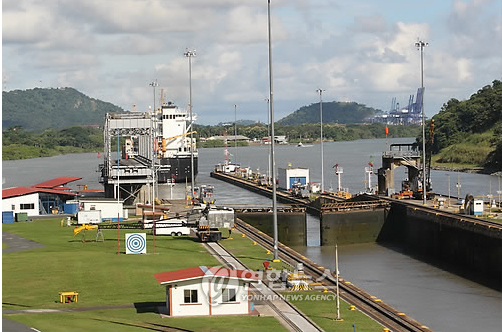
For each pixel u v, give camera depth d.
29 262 99.88
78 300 77.56
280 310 73.50
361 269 121.50
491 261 116.44
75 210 170.12
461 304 93.56
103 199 165.38
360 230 156.75
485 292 101.56
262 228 153.88
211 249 113.19
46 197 175.25
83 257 104.19
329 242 153.50
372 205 158.62
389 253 140.50
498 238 113.94
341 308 75.19
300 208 154.62
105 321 67.25
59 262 99.75
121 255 106.56
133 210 175.75
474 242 122.50
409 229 151.88
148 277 89.31
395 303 94.44
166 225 131.38
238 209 154.38
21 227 144.62
